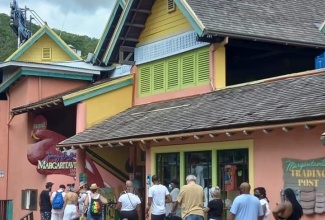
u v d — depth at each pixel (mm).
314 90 13289
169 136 14547
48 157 21094
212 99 16375
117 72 23625
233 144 13984
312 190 11898
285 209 9789
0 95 26109
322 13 19516
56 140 21422
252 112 13258
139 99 20688
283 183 12586
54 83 23672
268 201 12227
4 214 23719
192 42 18344
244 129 12578
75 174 20859
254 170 13375
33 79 23328
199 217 12625
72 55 28906
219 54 17500
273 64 19828
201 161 15148
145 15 20234
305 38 17781
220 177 14508
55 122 22797
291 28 18031
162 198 14328
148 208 14414
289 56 19359
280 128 12141
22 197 22984
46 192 18312
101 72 24141
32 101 23203
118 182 20422
